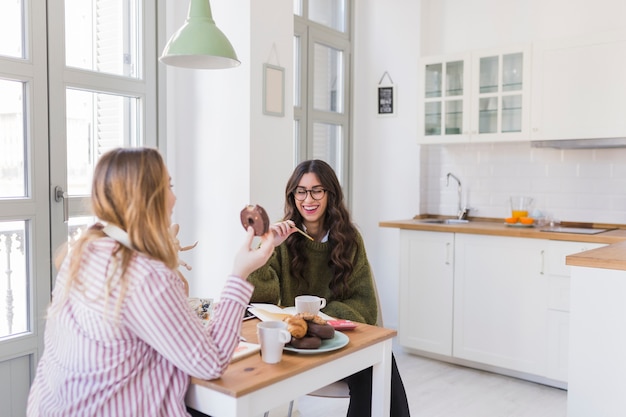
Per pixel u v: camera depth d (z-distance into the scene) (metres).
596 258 2.34
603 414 2.36
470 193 4.39
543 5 3.77
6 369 2.51
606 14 3.66
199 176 3.20
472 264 3.71
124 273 1.23
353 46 4.73
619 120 3.40
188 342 1.25
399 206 4.62
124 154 1.31
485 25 4.27
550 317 3.40
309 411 3.14
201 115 3.18
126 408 1.26
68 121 2.74
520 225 3.79
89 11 2.82
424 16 4.48
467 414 3.06
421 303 3.95
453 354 3.81
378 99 4.67
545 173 4.07
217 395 1.32
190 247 1.86
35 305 2.58
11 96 2.50
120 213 1.29
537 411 3.11
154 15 3.11
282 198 3.26
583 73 3.51
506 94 3.83
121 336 1.25
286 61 3.26
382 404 1.74
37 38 2.55
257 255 1.42
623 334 2.30
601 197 3.85
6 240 2.49
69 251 1.33
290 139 3.32
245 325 1.82
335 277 2.24
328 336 1.57
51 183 2.63
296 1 4.13
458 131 4.09
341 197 2.29
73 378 1.27
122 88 2.96
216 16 3.10
